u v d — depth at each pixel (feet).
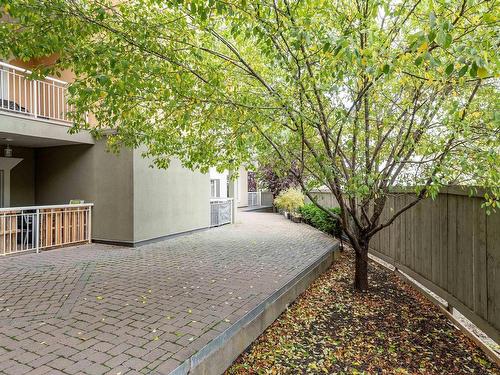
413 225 17.06
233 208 43.19
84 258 21.48
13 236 22.93
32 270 18.24
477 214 11.34
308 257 21.16
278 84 12.75
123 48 9.91
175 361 8.41
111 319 11.23
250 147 14.51
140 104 13.73
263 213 59.62
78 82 10.05
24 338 9.82
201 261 20.53
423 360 10.46
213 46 13.26
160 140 15.06
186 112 11.61
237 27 9.35
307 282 17.78
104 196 26.91
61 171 28.84
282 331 12.53
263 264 19.47
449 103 12.14
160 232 28.58
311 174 15.08
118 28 10.56
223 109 11.66
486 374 9.71
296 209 46.70
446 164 11.42
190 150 15.53
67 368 8.11
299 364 10.24
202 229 34.86
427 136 12.50
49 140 25.44
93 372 7.93
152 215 27.71
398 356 10.69
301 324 13.08
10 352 8.95
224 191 57.47
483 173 10.12
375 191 12.83
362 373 9.77
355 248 16.66
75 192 28.25
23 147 29.22
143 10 11.48
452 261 13.08
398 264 19.07
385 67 7.66
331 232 30.30
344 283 18.33
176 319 11.14
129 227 25.84
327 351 10.98
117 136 16.65
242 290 14.30
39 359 8.57
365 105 13.99
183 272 17.78
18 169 28.86
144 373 7.87
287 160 14.99
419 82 11.70
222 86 11.66
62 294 14.05
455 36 8.99
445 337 11.94
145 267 18.99
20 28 10.20
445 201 13.71
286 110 10.81
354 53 7.63
